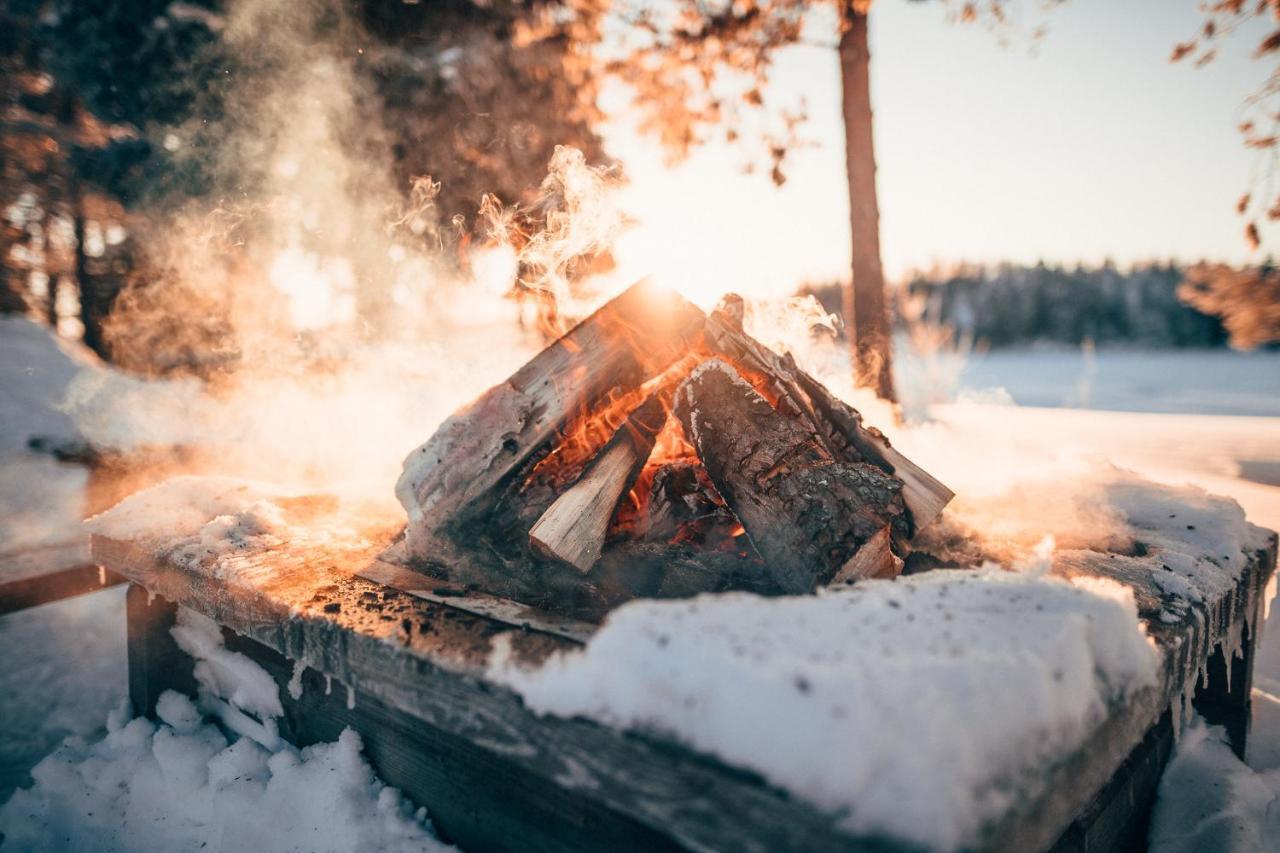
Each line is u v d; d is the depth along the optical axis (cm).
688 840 82
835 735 76
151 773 189
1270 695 224
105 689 278
